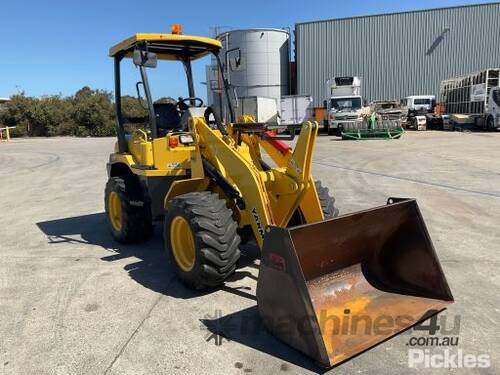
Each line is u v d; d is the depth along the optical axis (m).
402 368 2.97
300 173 3.97
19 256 5.59
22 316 3.90
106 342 3.41
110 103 39.69
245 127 4.57
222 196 4.43
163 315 3.80
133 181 5.67
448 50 34.84
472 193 8.34
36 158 19.00
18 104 40.53
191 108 5.07
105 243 6.00
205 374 2.97
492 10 33.97
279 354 3.16
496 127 25.59
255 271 4.68
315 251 3.46
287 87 36.88
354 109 26.05
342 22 35.44
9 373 3.06
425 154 14.81
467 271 4.58
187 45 5.38
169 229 4.27
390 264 3.96
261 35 33.09
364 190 8.91
